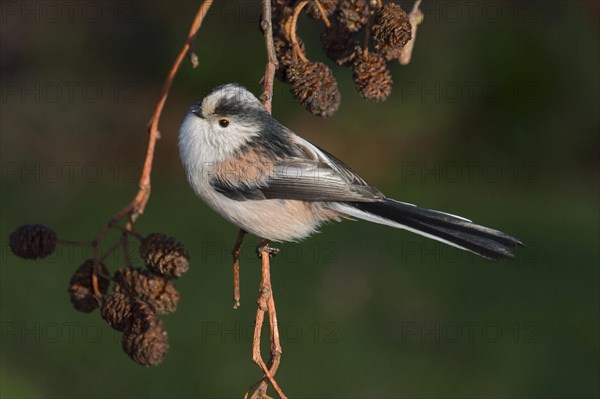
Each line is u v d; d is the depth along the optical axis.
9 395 10.11
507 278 12.40
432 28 16.47
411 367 10.69
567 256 12.94
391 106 16.59
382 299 11.85
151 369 10.73
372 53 5.95
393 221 6.04
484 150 16.09
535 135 16.02
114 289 5.53
